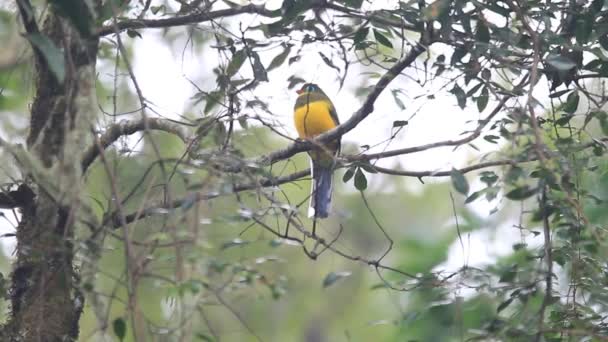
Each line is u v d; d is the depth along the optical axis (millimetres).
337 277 8250
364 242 22828
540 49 9492
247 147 10750
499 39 9625
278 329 22141
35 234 9641
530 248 10742
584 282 9125
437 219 23109
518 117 8203
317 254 8602
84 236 9039
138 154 10242
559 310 9102
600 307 9266
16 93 12328
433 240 19500
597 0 9578
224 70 10430
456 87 9711
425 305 9125
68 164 8453
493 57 9703
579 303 9172
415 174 10312
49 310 9578
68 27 8734
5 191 9719
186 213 7312
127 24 10656
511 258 12789
